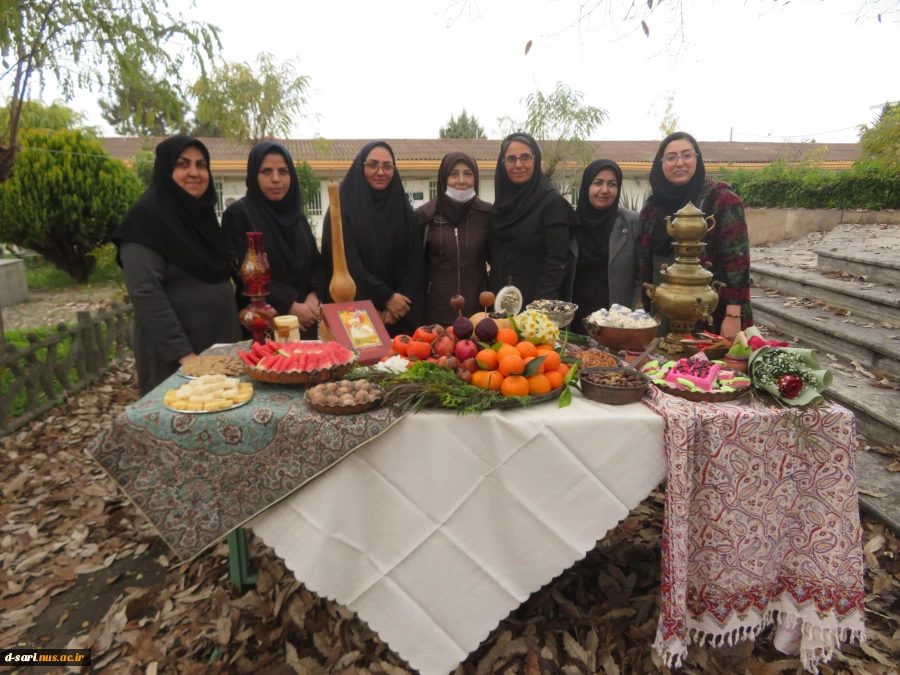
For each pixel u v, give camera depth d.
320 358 1.93
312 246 3.29
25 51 3.82
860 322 4.41
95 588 2.32
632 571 2.30
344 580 1.74
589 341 2.50
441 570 1.74
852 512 1.68
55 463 3.36
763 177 10.95
